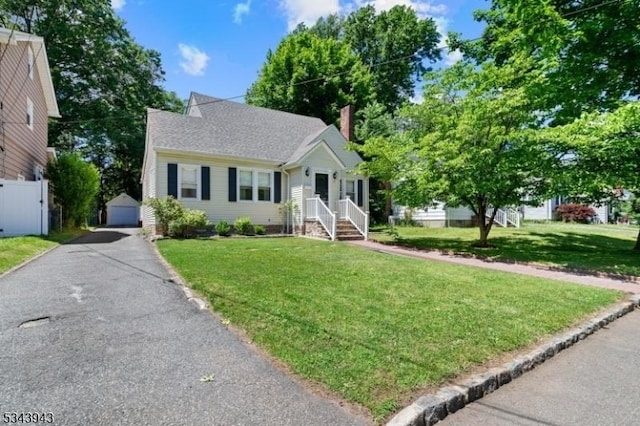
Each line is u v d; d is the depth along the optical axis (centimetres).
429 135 1105
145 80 3000
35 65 1491
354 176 1798
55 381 279
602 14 995
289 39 2689
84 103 2669
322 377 284
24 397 257
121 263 749
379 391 266
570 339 396
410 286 588
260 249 984
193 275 613
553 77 1033
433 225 2025
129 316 427
